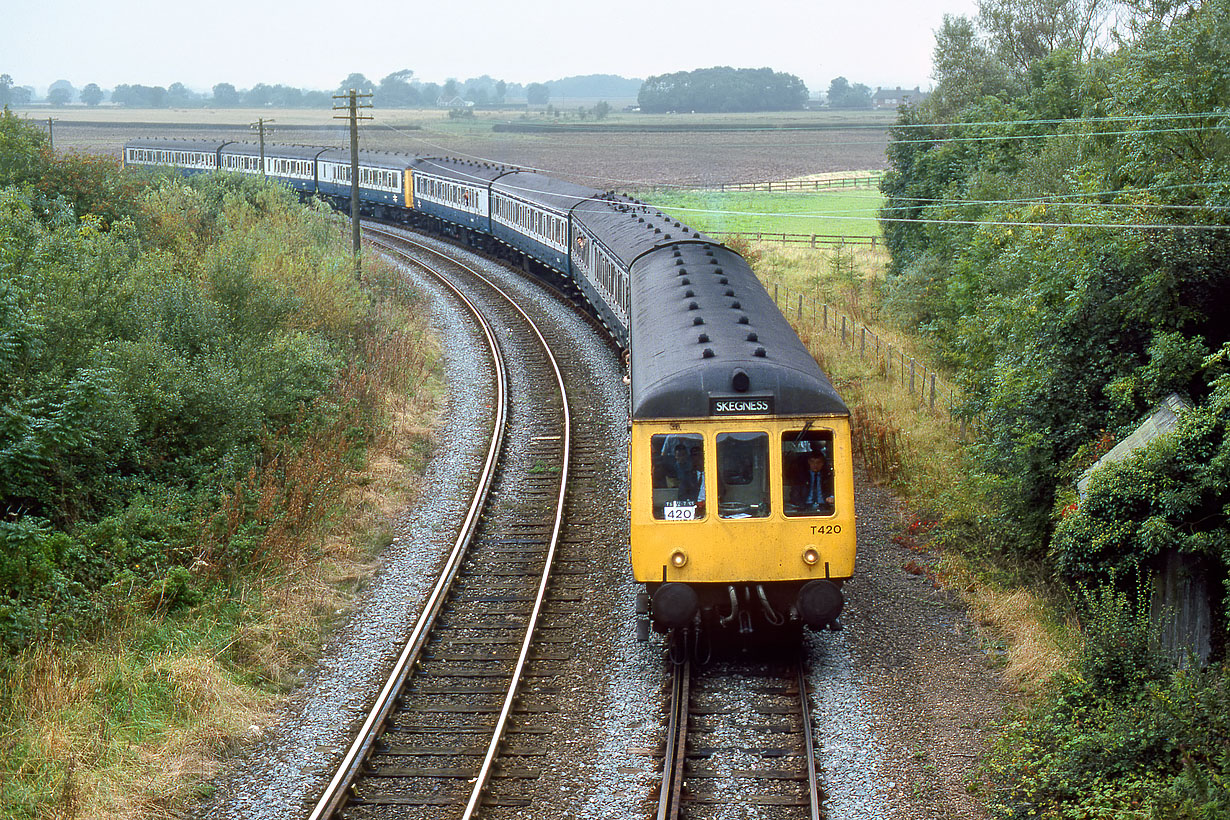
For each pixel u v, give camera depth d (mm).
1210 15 59500
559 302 125875
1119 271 54625
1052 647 42938
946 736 37844
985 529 55219
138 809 33938
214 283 75688
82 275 63406
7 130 95312
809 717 38625
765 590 42656
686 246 72875
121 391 55031
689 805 33625
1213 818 29141
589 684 42406
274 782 35938
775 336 49000
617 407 83250
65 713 37938
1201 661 41938
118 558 48500
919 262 119125
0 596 42312
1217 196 52781
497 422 78750
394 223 199000
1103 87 79562
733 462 41906
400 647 46094
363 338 91812
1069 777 33312
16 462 45688
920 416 80938
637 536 42000
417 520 61938
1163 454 43250
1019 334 61375
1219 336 54406
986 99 128000
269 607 48812
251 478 58188
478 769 36312
